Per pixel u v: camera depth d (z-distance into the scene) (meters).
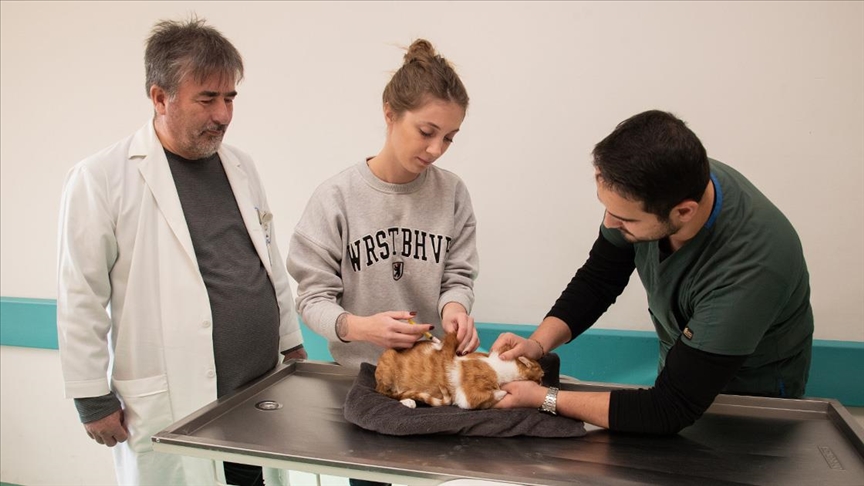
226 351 1.47
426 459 0.97
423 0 1.96
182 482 1.49
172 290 1.42
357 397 1.13
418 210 1.37
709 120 1.80
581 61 1.86
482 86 1.96
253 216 1.59
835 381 1.76
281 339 1.73
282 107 2.19
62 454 2.58
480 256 2.06
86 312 1.36
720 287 1.00
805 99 1.72
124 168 1.42
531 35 1.89
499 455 0.99
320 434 1.08
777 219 1.01
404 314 1.22
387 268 1.36
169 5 2.21
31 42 2.35
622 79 1.84
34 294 2.52
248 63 2.19
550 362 1.28
